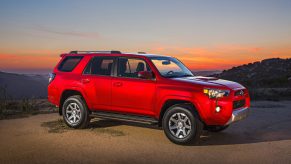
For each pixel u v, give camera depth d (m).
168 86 6.63
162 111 6.85
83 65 8.05
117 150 6.03
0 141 6.74
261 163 5.18
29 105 11.88
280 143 6.59
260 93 16.91
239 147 6.29
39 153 5.80
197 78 7.01
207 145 6.46
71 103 8.06
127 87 7.18
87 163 5.21
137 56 7.34
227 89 6.23
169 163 5.22
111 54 7.71
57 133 7.52
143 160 5.39
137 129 8.04
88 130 7.88
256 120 9.39
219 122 6.22
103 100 7.58
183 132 6.45
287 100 14.95
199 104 6.24
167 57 7.95
